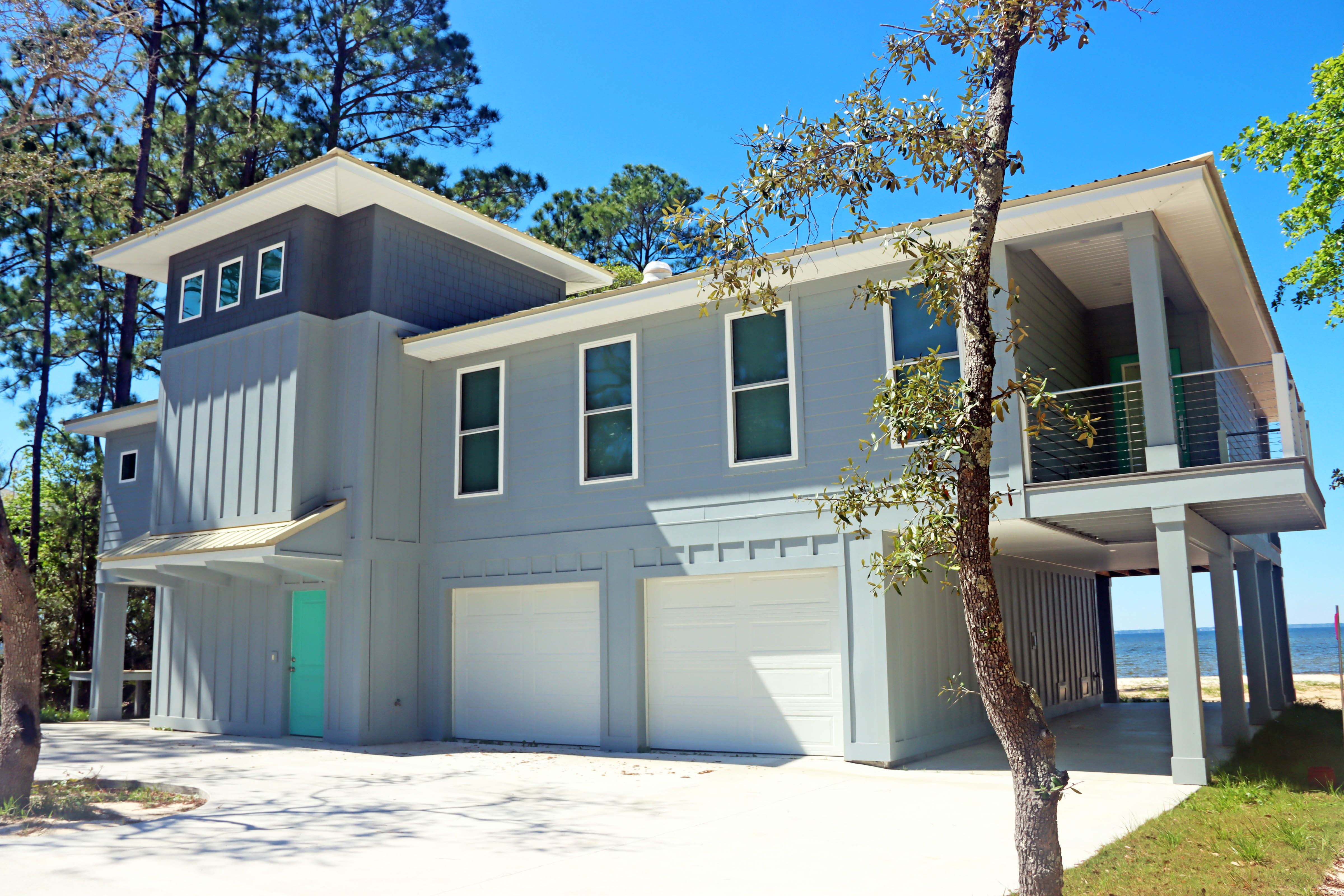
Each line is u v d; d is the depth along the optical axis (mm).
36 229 23828
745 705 11672
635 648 12312
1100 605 20703
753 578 11797
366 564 13469
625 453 12812
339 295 14461
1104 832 6938
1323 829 6867
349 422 13898
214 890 5652
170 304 16078
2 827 7531
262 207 14430
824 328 11414
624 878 5836
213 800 8812
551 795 9000
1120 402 13562
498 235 15641
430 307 14992
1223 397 13758
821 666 11227
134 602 24844
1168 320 13414
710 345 12234
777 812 8000
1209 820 7250
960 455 4410
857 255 10758
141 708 19297
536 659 13391
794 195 5070
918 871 5941
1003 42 4730
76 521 24109
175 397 15664
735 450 11891
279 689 14383
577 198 29688
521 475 13680
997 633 4277
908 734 10883
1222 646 12094
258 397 14336
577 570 12945
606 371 13141
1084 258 11727
